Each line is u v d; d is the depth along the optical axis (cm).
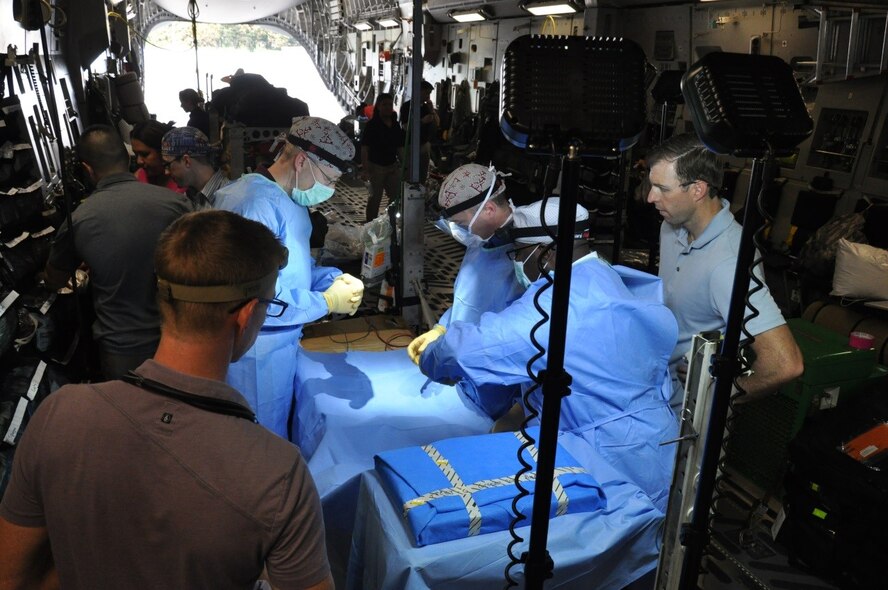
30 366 266
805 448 284
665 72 421
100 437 102
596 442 214
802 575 285
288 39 4569
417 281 362
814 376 299
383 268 376
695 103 123
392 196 852
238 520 100
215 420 104
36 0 247
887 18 501
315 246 532
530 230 217
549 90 108
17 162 300
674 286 249
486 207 222
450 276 651
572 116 107
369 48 1791
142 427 102
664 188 229
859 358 308
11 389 247
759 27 644
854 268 436
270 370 270
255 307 111
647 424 214
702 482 132
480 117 1076
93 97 656
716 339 135
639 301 208
